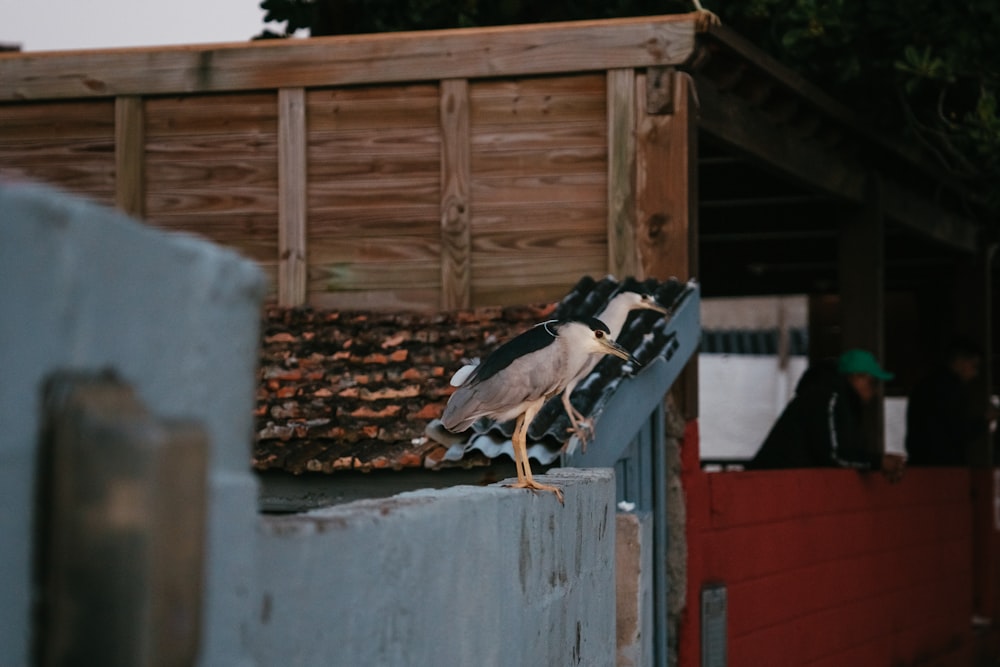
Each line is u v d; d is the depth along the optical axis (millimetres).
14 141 8750
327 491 6324
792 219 13516
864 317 11531
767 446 10016
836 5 9789
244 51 8539
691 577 8023
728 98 8781
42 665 1420
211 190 8602
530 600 3672
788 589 9227
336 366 7184
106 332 1512
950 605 12812
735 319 30031
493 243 8328
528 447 5965
